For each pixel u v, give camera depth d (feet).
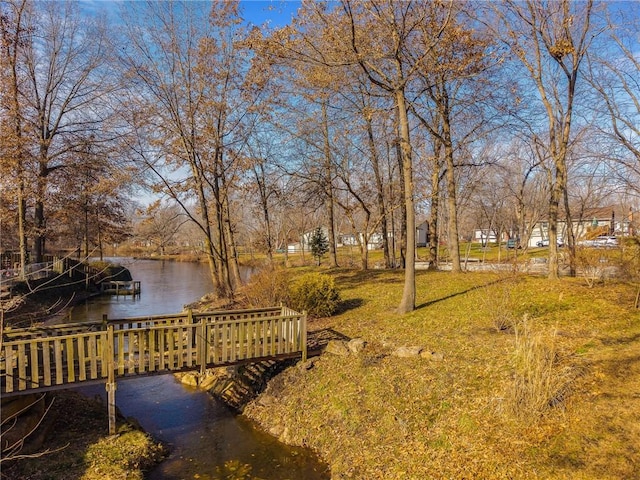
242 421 29.43
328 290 43.55
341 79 52.01
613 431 17.83
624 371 22.26
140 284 106.83
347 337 35.22
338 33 37.63
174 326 27.48
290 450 24.99
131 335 26.30
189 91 54.90
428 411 22.93
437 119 61.26
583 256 44.01
